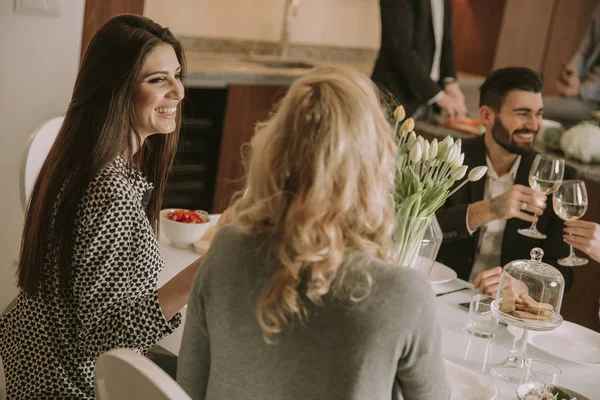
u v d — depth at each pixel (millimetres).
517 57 5664
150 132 1818
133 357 1158
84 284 1583
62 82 3037
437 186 1652
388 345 1083
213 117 4625
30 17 2908
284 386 1128
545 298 1715
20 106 2992
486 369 1724
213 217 2484
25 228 1660
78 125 1662
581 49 5465
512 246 2619
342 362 1089
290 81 4871
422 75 4129
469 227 2432
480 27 5797
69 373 1632
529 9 5555
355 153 1098
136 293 1635
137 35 1715
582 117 5473
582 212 2293
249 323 1141
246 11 5223
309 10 5578
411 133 1661
